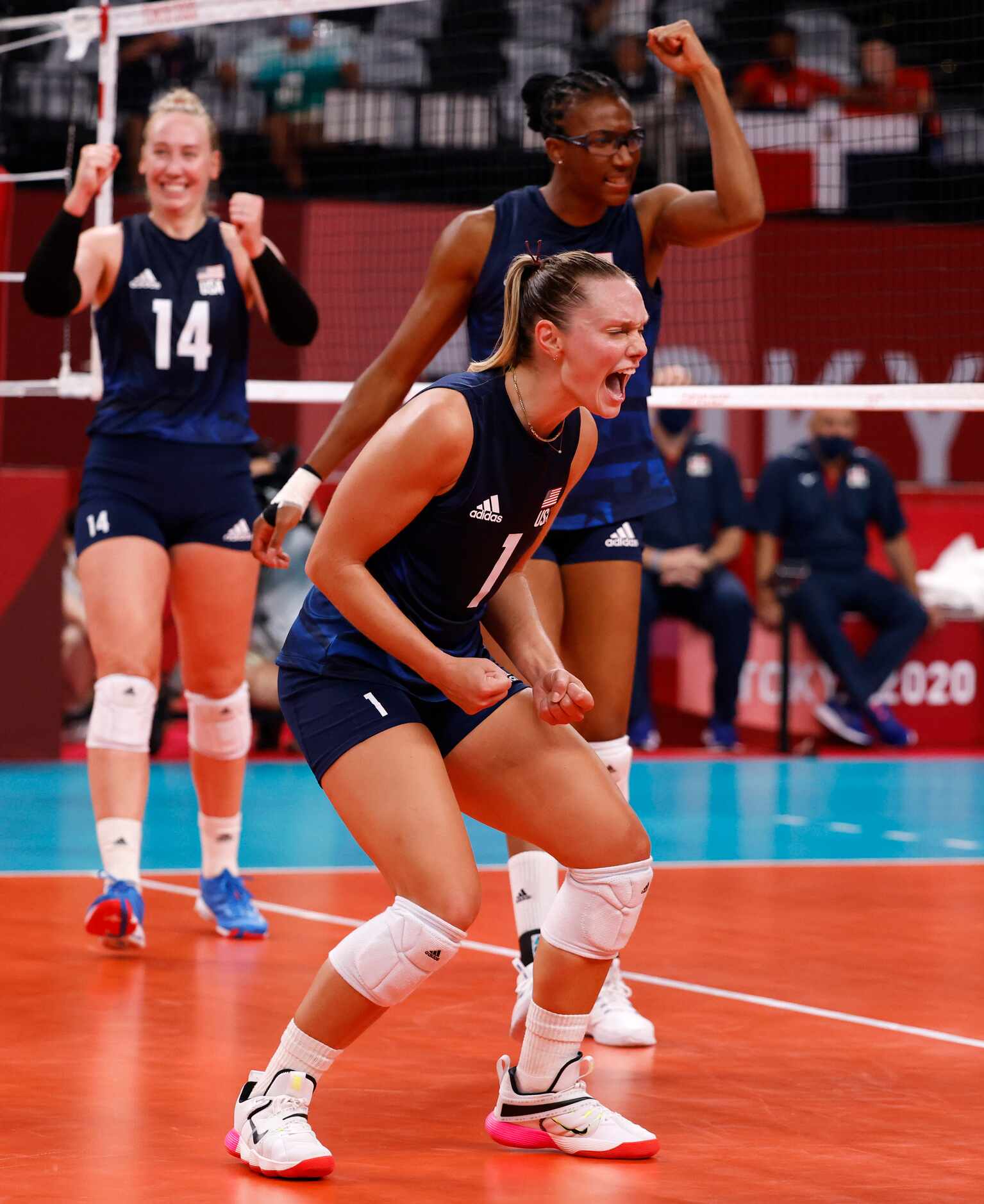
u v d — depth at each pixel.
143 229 9.66
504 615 6.23
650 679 21.50
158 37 23.78
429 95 25.12
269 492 19.02
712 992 8.51
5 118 22.16
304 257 23.08
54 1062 6.92
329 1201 5.37
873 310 24.45
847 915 10.64
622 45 25.66
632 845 5.91
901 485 24.88
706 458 20.47
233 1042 7.28
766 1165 5.84
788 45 26.16
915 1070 7.11
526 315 5.74
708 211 7.77
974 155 25.42
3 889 10.92
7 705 18.41
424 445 5.58
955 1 25.84
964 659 22.06
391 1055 7.21
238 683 9.68
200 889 9.92
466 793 6.04
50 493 18.47
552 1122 5.95
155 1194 5.38
